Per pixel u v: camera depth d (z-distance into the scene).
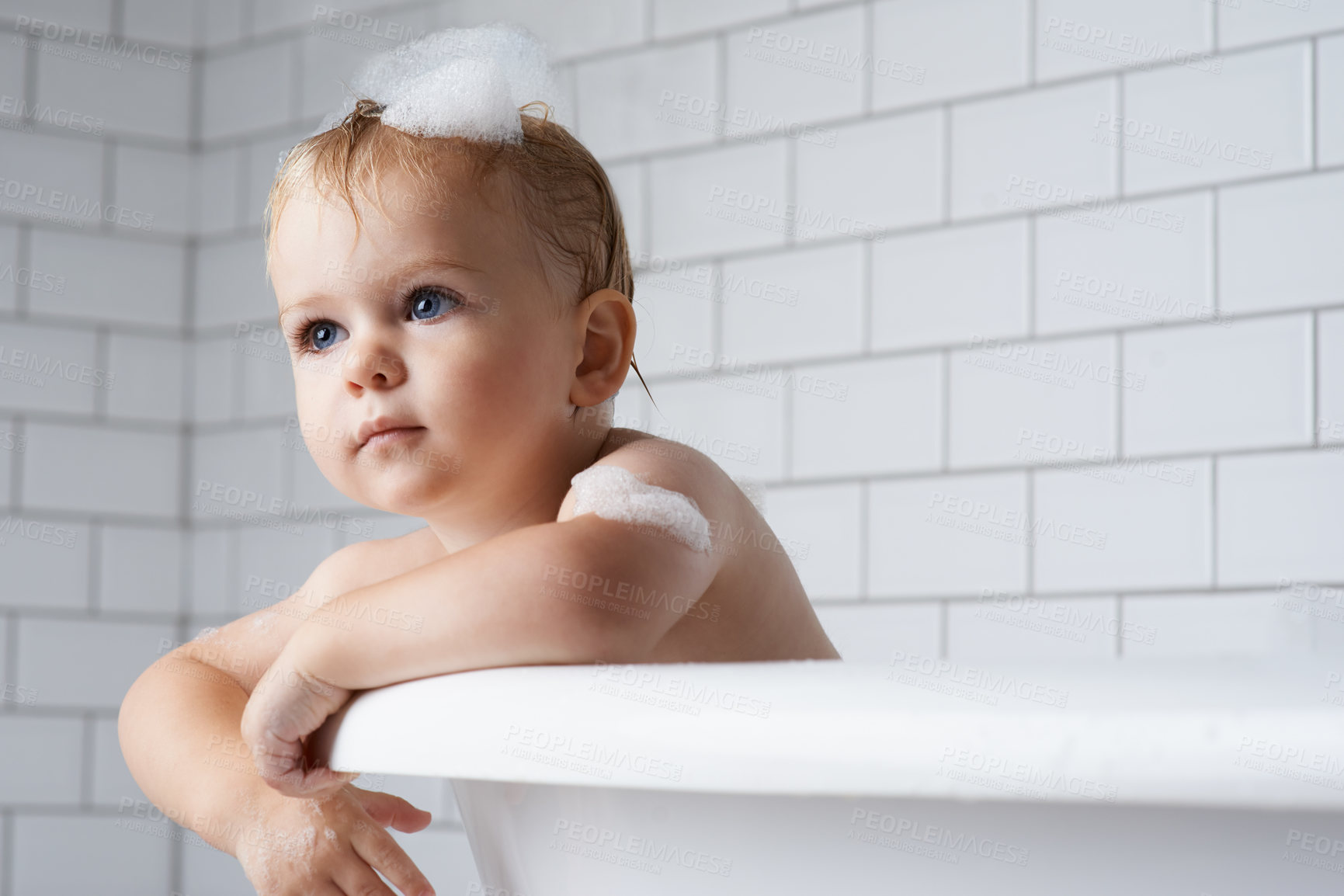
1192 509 1.41
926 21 1.59
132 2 2.03
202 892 1.89
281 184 0.79
